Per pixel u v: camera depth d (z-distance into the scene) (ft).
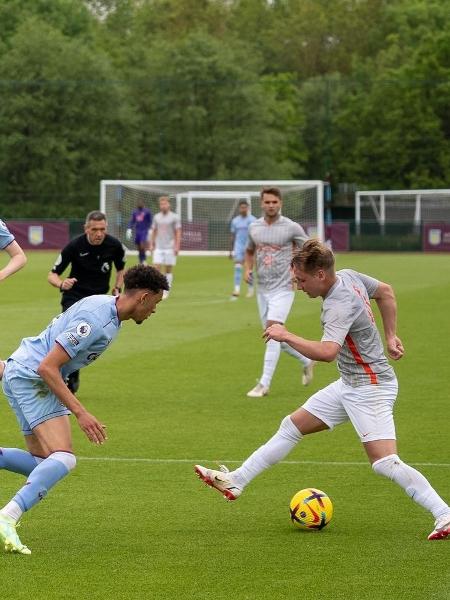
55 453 50.70
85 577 46.01
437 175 489.67
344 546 50.98
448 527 51.16
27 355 51.57
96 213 92.68
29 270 265.13
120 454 72.08
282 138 477.77
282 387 100.68
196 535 53.01
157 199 351.05
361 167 498.28
